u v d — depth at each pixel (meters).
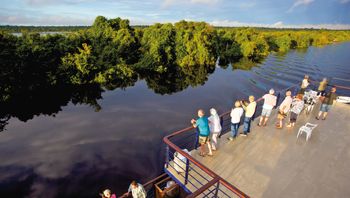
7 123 23.11
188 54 53.28
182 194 7.91
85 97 31.89
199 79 43.16
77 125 22.48
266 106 9.26
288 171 6.86
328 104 10.17
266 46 74.62
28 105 28.53
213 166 7.03
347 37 158.25
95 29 51.56
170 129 21.17
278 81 39.84
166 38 51.41
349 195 5.96
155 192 8.41
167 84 39.69
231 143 8.30
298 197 5.89
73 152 17.16
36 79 32.12
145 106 28.09
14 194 12.65
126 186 12.98
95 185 13.20
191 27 66.06
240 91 34.56
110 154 16.70
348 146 8.30
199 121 6.97
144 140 18.98
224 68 53.41
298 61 61.34
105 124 22.61
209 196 5.95
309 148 8.12
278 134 9.03
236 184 6.31
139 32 59.69
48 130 21.34
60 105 28.59
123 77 40.62
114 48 42.34
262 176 6.63
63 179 13.86
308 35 107.88
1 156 16.77
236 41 75.25
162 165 15.03
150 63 45.88
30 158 16.39
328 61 61.28
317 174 6.76
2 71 28.38
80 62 34.75
